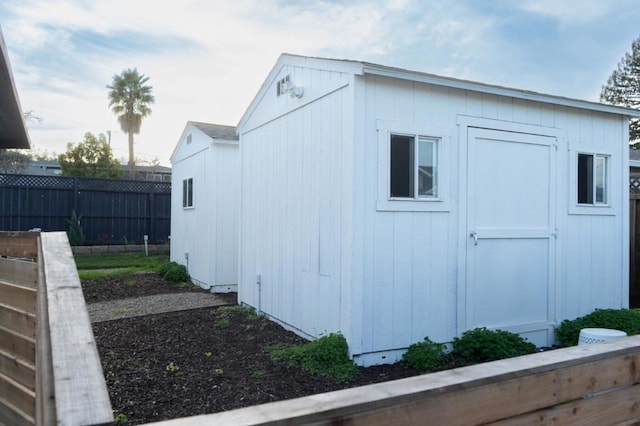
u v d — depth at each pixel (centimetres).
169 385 376
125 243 1395
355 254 430
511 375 136
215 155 846
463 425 125
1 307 282
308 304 512
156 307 690
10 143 524
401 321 454
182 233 1020
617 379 167
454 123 481
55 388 102
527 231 524
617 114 589
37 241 260
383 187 444
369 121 438
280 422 97
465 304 486
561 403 149
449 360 453
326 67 472
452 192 481
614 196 593
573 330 514
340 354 422
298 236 538
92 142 2020
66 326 136
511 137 514
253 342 504
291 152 559
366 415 108
